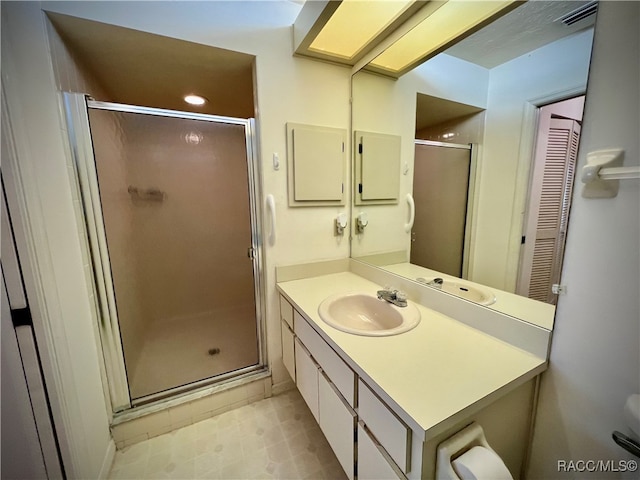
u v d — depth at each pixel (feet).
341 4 3.54
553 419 2.59
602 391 2.22
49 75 3.28
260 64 4.42
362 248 5.46
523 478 2.90
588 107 2.13
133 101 6.37
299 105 4.81
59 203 3.36
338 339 3.07
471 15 3.25
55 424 3.15
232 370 5.49
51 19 3.31
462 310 3.41
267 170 4.74
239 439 4.50
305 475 3.91
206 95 6.15
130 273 4.77
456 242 3.66
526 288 2.79
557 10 2.40
